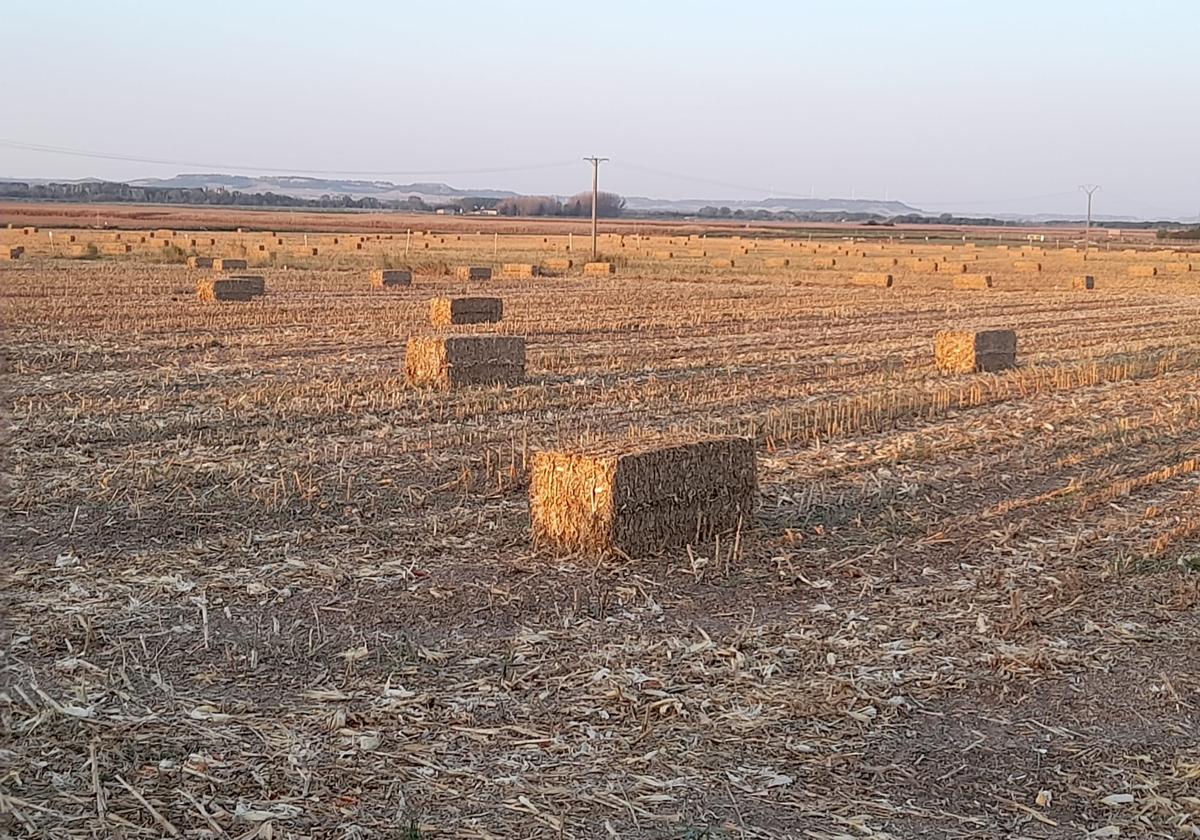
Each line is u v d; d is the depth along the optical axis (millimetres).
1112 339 28484
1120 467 13703
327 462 12688
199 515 10508
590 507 9500
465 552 9641
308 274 46938
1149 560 9789
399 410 15969
